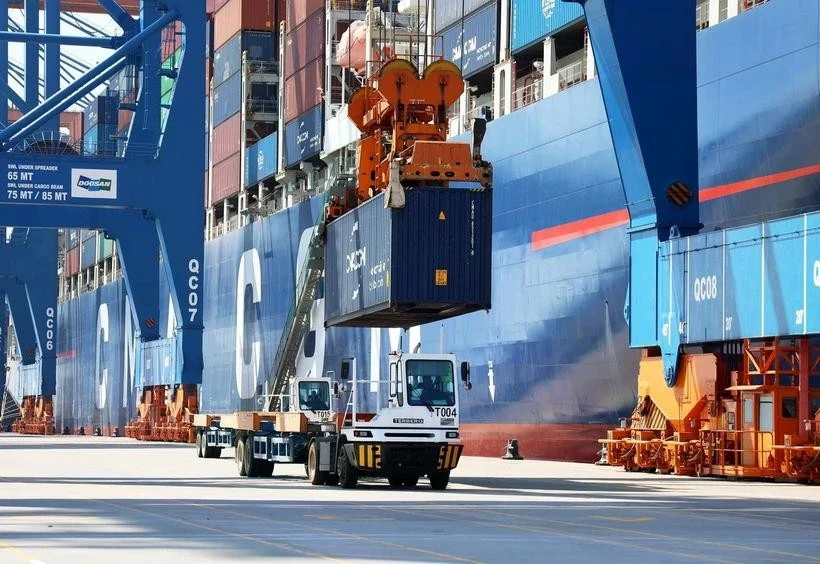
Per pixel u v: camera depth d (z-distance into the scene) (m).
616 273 48.34
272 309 86.12
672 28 40.72
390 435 33.12
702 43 44.19
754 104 41.41
